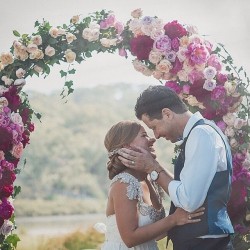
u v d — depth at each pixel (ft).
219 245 14.78
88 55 17.92
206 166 14.43
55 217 169.58
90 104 207.10
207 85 17.70
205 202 14.69
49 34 17.62
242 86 18.12
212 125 15.07
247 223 18.06
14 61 17.62
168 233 15.53
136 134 15.60
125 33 17.95
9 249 17.30
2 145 17.10
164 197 16.44
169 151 174.70
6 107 17.30
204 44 18.02
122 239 15.23
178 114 15.07
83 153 188.34
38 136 186.50
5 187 16.97
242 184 17.99
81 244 43.57
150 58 17.70
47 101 198.49
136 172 15.74
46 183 180.75
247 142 18.17
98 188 184.65
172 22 17.80
